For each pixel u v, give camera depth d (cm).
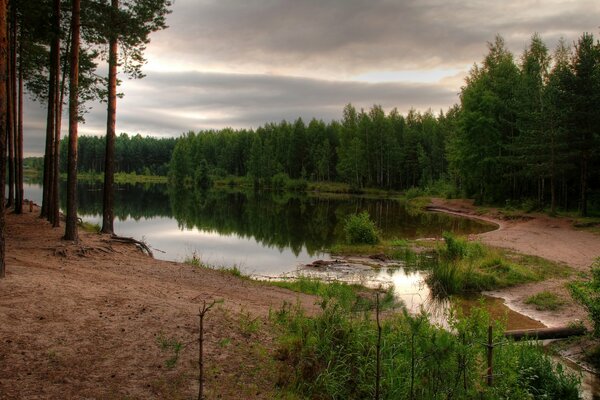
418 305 1284
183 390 543
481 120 4494
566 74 3328
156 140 17925
